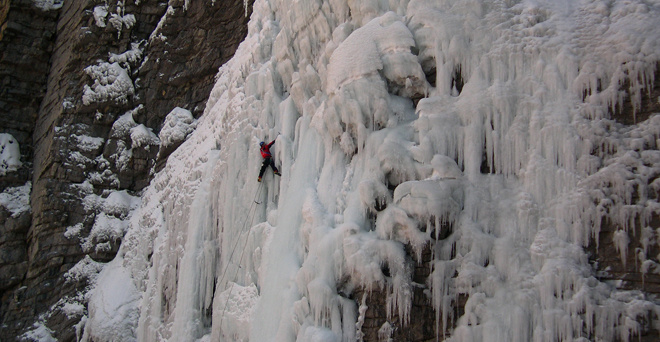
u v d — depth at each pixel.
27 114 20.94
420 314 8.41
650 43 7.81
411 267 8.55
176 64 18.48
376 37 9.69
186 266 12.52
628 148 7.71
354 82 9.59
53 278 17.53
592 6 8.48
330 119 9.90
